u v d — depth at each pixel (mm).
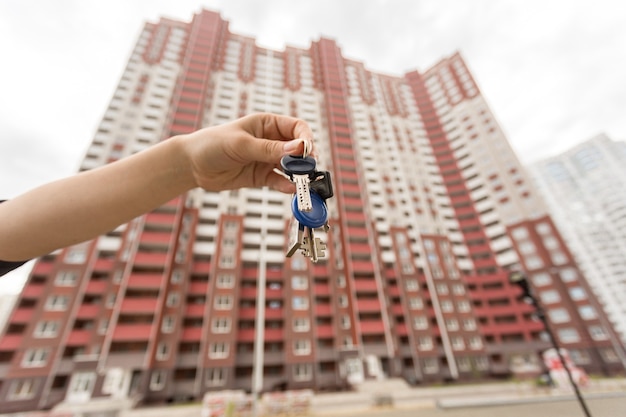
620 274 74125
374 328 35344
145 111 45750
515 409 16453
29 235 1246
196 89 49000
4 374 25391
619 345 36812
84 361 25938
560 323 40594
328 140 53094
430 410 18766
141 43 53062
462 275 45438
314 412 21438
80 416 21609
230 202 40031
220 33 60312
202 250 36062
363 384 31797
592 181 84312
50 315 27531
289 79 60156
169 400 26781
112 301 29859
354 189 46750
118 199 1381
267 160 1659
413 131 66312
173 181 1569
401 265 42781
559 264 44375
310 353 31828
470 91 67312
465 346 38688
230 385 28500
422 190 55062
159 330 28781
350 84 65375
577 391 9117
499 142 58531
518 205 51125
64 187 1354
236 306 32219
